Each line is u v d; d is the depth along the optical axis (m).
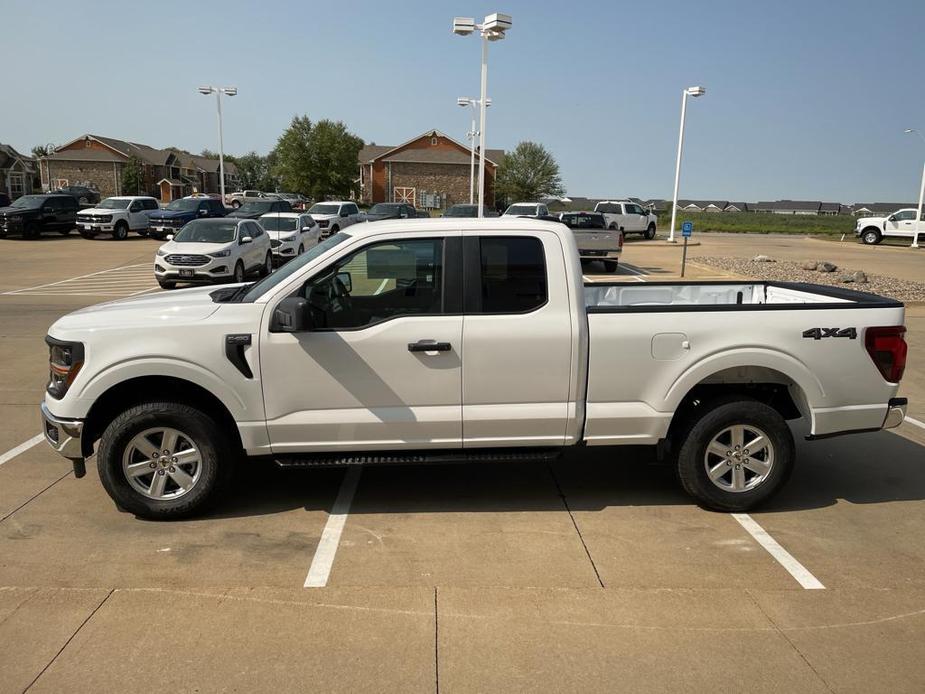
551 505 4.91
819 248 34.19
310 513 4.73
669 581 3.90
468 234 4.47
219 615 3.51
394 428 4.48
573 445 4.65
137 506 4.51
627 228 36.78
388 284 4.46
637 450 6.11
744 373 4.68
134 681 3.02
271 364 4.37
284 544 4.29
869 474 5.58
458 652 3.24
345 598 3.68
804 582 3.91
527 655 3.23
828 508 4.92
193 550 4.19
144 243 30.08
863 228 37.38
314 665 3.14
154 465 4.52
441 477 5.42
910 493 5.20
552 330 4.45
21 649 3.23
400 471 5.55
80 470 4.64
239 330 4.35
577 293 4.50
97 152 77.12
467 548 4.25
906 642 3.37
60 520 4.58
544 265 4.48
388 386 4.44
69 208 32.91
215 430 4.50
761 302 6.09
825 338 4.60
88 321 4.43
